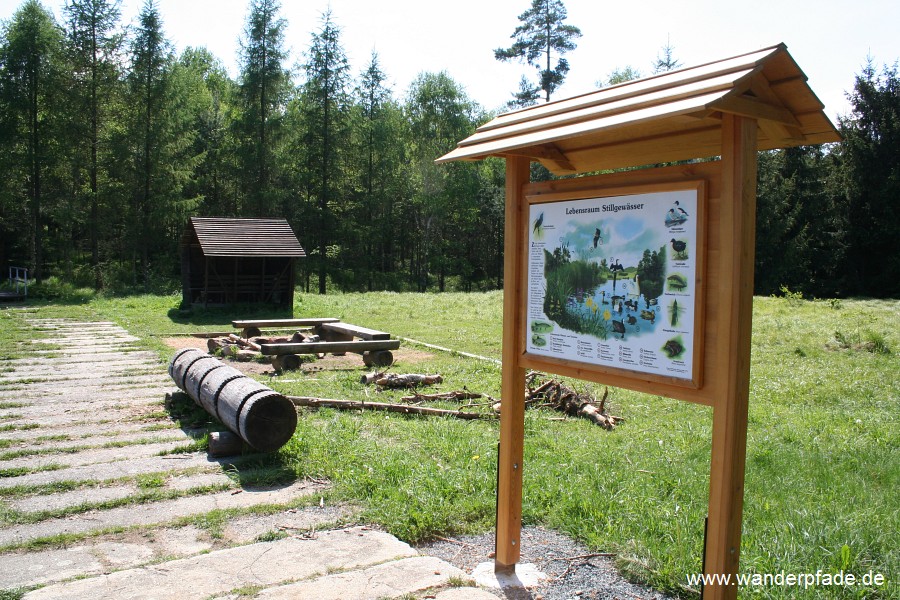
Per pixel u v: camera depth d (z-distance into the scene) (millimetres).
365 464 5699
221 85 55812
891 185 37750
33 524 4586
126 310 20609
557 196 3631
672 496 5012
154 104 33531
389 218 48531
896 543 4098
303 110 40500
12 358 11570
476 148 3850
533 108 3930
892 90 39031
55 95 31078
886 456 6367
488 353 13352
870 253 39688
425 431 6910
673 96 2873
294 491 5246
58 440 6641
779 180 39625
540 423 7637
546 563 4031
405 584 3494
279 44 38438
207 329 16562
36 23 29969
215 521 4605
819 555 3900
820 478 5660
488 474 5414
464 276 51688
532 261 3830
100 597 3363
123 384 9469
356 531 4379
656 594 3641
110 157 32312
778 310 22141
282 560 3861
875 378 10984
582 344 3516
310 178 40469
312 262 41250
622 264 3283
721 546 2855
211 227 21000
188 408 7812
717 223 2887
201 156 35500
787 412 8508
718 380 2855
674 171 3062
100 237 37312
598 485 5219
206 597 3344
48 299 24328
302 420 7344
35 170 30500
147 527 4527
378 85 45875
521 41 38938
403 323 18188
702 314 2924
